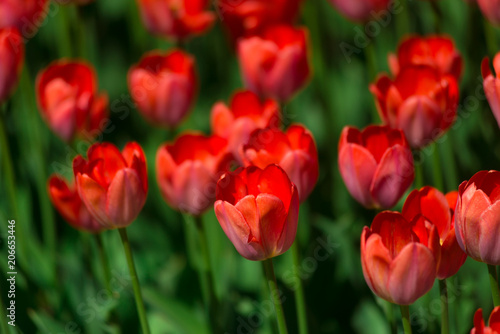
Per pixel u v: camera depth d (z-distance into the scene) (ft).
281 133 5.81
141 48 8.26
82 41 7.47
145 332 5.83
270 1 6.97
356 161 5.74
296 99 7.50
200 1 6.98
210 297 6.17
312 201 6.89
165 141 7.40
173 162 5.98
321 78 7.19
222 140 6.02
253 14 6.91
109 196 5.69
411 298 5.45
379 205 5.79
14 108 7.40
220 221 5.55
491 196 5.48
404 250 5.39
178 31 6.93
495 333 5.35
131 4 8.19
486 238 5.42
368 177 5.75
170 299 6.40
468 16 7.00
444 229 5.58
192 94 6.57
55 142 7.42
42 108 6.49
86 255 6.52
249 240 5.52
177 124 6.59
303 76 6.52
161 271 6.81
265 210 5.48
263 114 6.29
